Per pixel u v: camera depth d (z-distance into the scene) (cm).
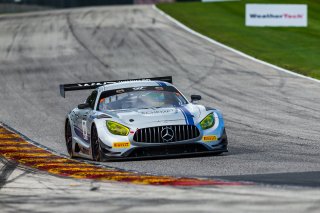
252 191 2759
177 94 4350
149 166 3784
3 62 9881
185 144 3941
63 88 4675
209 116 4053
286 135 4853
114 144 3944
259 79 7669
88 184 3219
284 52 9481
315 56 9131
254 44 10150
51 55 10131
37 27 13262
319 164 3612
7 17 16000
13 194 3052
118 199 2738
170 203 2575
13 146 5034
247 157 3984
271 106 6169
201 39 10675
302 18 11525
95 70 8800
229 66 8581
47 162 4172
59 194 2973
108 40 11000
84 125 4328
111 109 4231
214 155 4116
